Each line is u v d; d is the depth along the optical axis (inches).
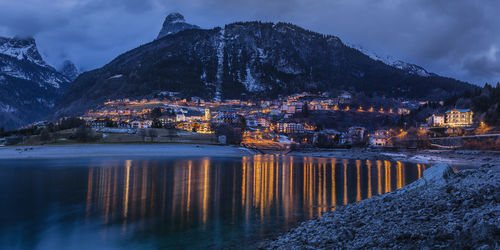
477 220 649.6
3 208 1540.4
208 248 930.1
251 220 1269.7
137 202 1669.5
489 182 1004.6
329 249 718.5
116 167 3646.7
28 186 2217.0
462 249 533.0
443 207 864.3
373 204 1179.3
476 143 6934.1
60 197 1815.9
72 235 1111.0
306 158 6087.6
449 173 1312.7
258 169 3631.9
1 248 992.2
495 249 493.4
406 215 876.0
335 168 3868.1
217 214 1386.6
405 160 5472.4
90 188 2132.1
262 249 880.3
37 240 1066.1
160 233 1109.1
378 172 3358.8
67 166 3742.6
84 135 7500.0
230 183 2406.5
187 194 1911.9
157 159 5108.3
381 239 700.7
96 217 1357.0
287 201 1683.1
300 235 927.7
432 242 591.2
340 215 1105.4
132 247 973.8
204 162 4638.3
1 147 6382.9
